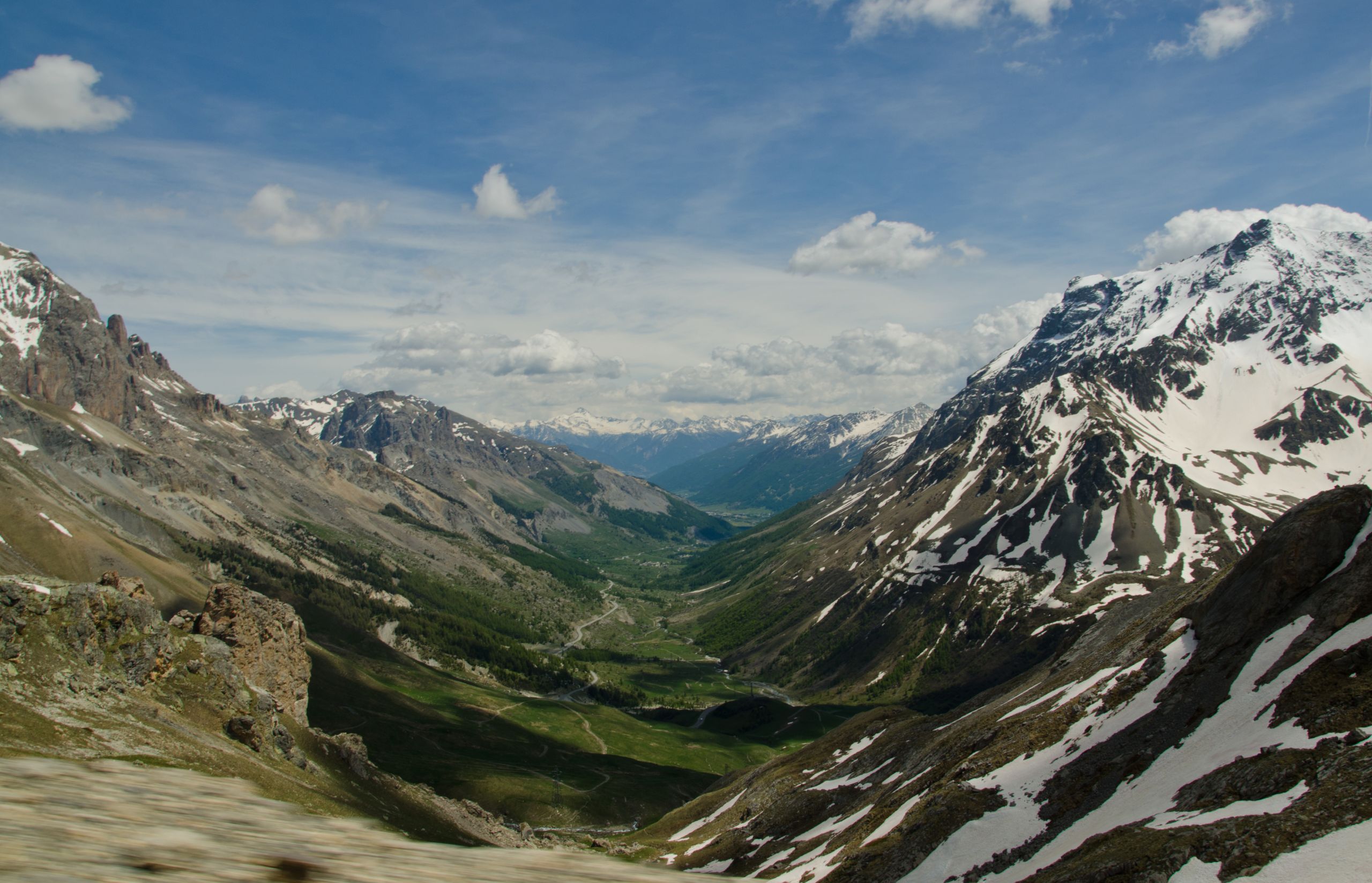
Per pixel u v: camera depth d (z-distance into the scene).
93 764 16.88
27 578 80.00
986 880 63.59
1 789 14.93
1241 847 44.62
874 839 82.56
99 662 79.12
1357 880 37.88
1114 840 53.69
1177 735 66.31
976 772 79.69
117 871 11.91
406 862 15.03
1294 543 72.69
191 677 88.62
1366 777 45.06
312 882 12.86
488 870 14.98
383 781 110.94
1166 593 127.31
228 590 109.31
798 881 86.19
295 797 78.31
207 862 13.16
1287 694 59.28
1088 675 93.62
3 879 10.47
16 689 67.50
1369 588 64.00
